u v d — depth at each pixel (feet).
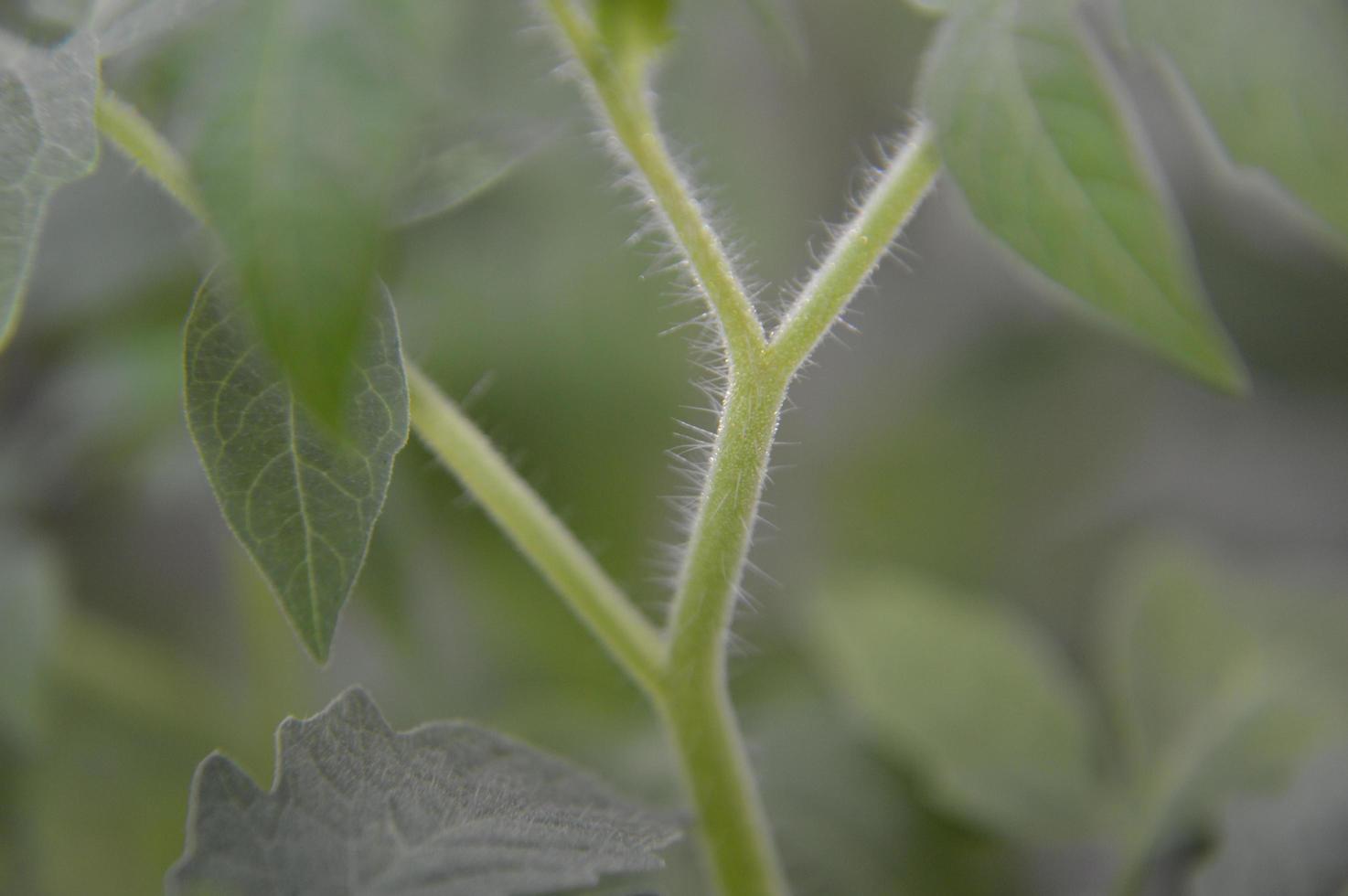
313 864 0.75
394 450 0.75
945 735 1.16
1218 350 0.77
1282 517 1.56
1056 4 0.78
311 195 0.70
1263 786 1.06
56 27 0.80
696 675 0.85
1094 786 1.15
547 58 1.12
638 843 0.80
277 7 0.71
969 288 1.58
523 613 1.35
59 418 1.28
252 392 0.75
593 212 1.30
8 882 1.18
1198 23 0.77
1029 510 1.54
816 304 0.80
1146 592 1.20
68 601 1.27
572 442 1.36
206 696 1.29
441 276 1.19
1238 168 0.77
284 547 0.74
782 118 1.47
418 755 0.80
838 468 1.56
